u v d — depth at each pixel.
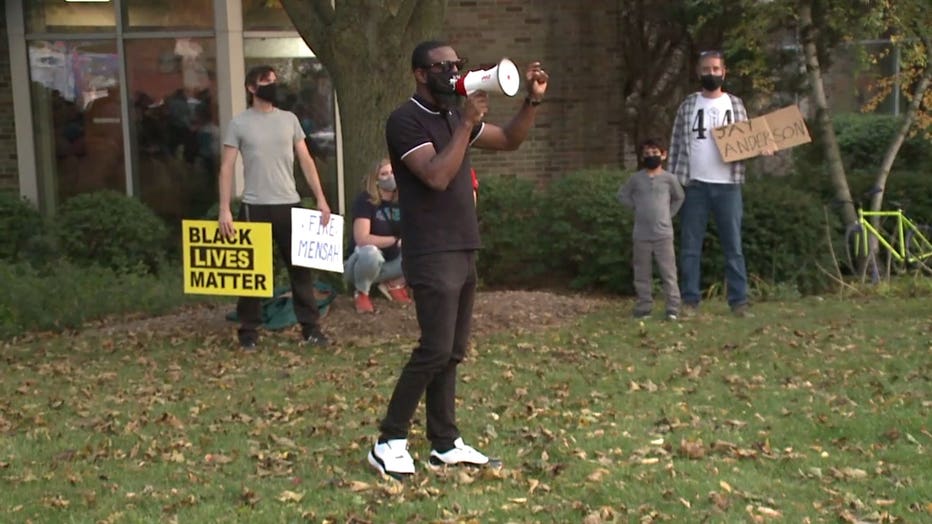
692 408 6.54
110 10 13.80
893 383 7.03
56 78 13.96
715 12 12.24
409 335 8.75
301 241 8.13
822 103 12.26
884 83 12.59
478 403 6.71
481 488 5.15
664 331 8.78
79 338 9.34
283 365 7.89
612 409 6.54
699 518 4.73
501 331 8.92
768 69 12.84
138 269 12.20
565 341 8.48
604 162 14.79
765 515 4.74
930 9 11.56
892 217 12.41
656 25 14.03
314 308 8.50
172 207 14.06
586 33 14.55
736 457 5.59
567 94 14.62
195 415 6.66
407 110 4.90
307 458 5.69
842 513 4.73
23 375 7.97
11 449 6.03
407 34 9.63
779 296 10.89
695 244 9.57
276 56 13.85
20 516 4.95
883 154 13.81
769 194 11.34
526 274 12.05
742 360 7.76
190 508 4.98
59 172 14.10
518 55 14.46
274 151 8.13
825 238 11.50
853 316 9.51
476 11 14.30
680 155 9.48
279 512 4.89
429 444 5.77
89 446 6.02
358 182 9.78
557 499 5.00
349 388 7.15
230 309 10.20
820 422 6.15
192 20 13.73
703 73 9.27
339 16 9.58
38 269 11.91
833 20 12.00
